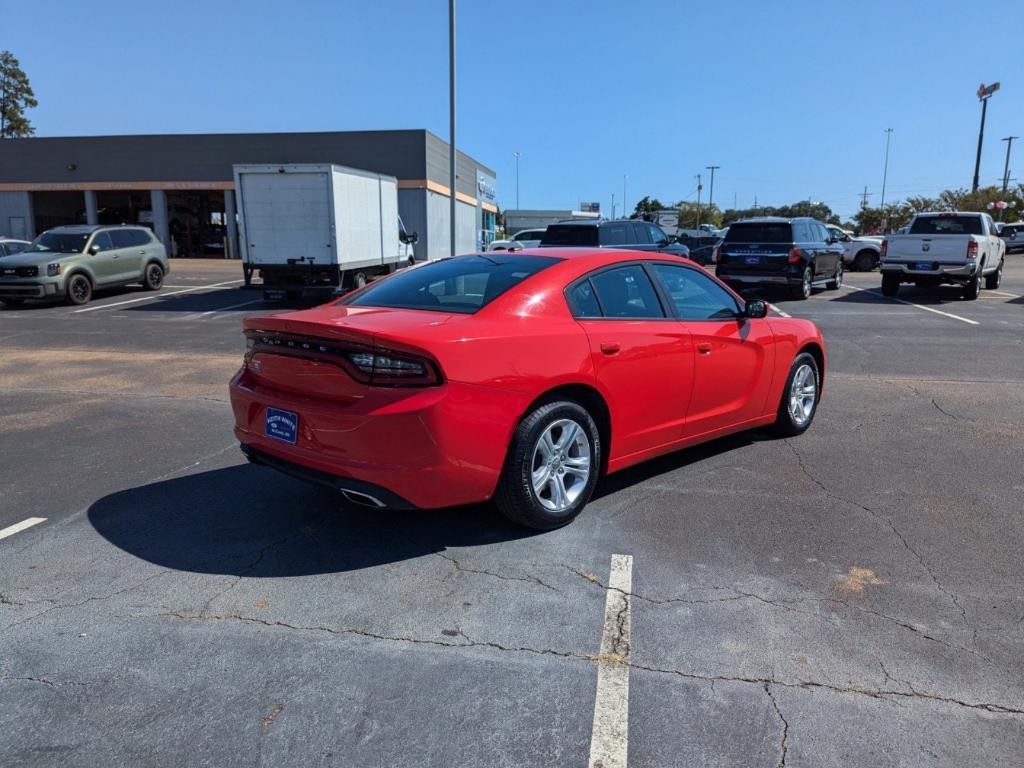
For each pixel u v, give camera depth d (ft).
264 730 8.10
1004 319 43.42
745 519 13.85
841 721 8.24
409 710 8.42
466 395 11.43
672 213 165.48
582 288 13.87
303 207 51.49
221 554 12.39
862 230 246.68
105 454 18.11
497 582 11.42
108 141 128.06
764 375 17.58
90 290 55.98
